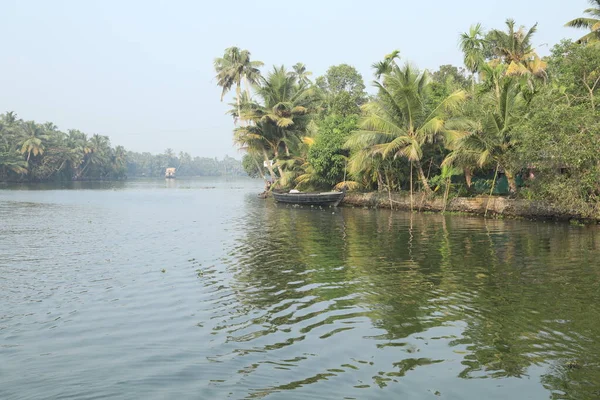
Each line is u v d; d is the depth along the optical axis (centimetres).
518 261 1427
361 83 6244
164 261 1519
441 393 620
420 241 1856
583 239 1834
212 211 3575
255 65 5544
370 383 649
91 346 795
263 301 1045
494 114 2659
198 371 694
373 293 1094
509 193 2881
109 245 1862
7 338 835
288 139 4944
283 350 767
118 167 15012
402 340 801
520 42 3027
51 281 1248
